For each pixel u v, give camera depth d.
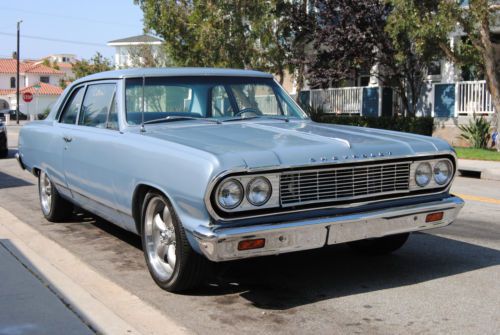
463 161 14.53
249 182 4.00
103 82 5.89
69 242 6.43
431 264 5.47
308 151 4.24
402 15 15.09
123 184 4.97
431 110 20.25
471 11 14.66
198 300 4.54
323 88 21.38
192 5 21.52
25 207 8.56
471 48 15.95
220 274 5.18
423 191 4.74
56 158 6.52
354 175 4.39
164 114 5.43
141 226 4.88
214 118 5.54
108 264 5.57
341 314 4.23
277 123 5.57
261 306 4.40
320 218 4.21
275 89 6.14
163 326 4.03
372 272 5.23
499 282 4.92
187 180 4.09
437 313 4.23
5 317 4.18
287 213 4.16
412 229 4.61
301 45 20.84
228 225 4.00
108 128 5.52
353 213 4.37
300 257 5.73
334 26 18.84
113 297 4.61
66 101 6.79
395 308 4.34
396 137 4.90
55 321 4.11
